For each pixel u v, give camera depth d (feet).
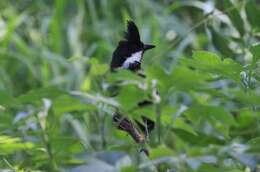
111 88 15.84
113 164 15.17
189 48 17.94
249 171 15.62
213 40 16.75
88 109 15.53
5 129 15.60
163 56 17.78
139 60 16.44
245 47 16.62
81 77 17.89
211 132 16.92
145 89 15.38
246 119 16.05
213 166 15.31
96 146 17.29
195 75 15.37
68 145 15.57
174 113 15.61
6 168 15.71
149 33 17.93
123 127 15.90
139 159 15.34
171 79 15.39
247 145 15.28
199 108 15.55
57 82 17.92
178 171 15.31
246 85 15.61
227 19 16.79
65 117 17.46
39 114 15.57
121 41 16.47
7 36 18.01
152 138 16.30
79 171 15.16
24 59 18.04
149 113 15.56
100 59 17.98
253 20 16.53
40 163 15.64
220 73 15.56
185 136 15.84
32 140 15.58
